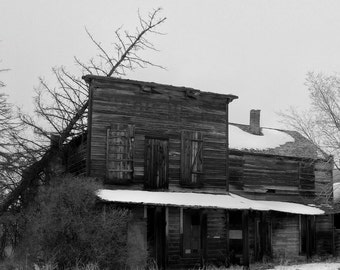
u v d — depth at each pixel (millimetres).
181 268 24422
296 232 31062
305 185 33438
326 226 31750
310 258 29844
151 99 25375
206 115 26812
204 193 26062
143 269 21109
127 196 22531
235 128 34562
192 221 25594
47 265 18172
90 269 18359
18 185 27266
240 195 30688
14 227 24719
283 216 30656
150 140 25062
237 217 28156
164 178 25125
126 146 24266
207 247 25609
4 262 22312
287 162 33031
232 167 30828
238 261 27547
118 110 24500
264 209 25875
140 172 24531
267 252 28953
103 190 22938
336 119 30625
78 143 26531
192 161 25938
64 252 19219
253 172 31609
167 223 24344
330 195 32781
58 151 27969
